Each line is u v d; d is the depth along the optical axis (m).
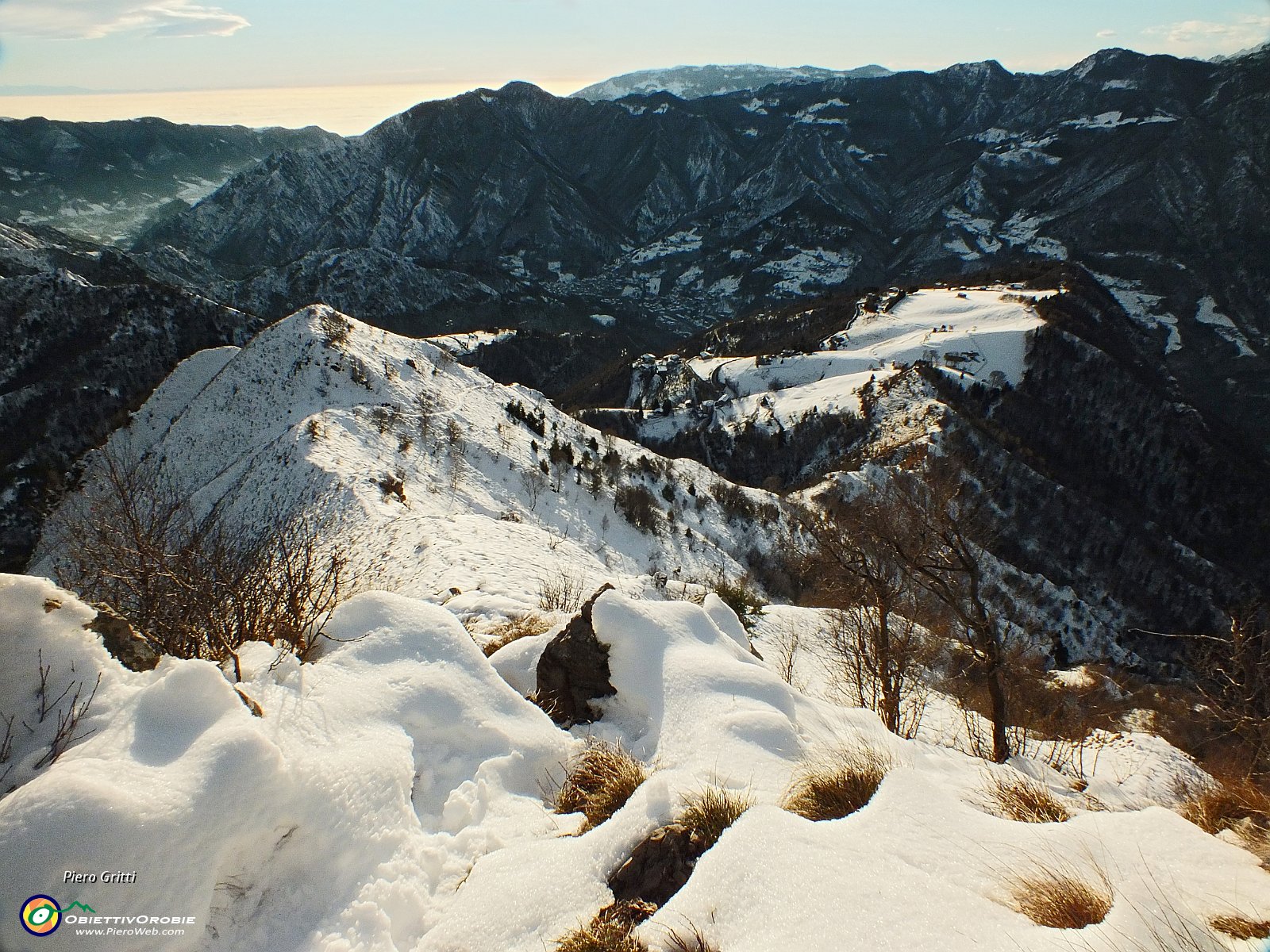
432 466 64.44
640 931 3.45
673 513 68.00
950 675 16.80
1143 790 9.78
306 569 7.37
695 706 6.16
